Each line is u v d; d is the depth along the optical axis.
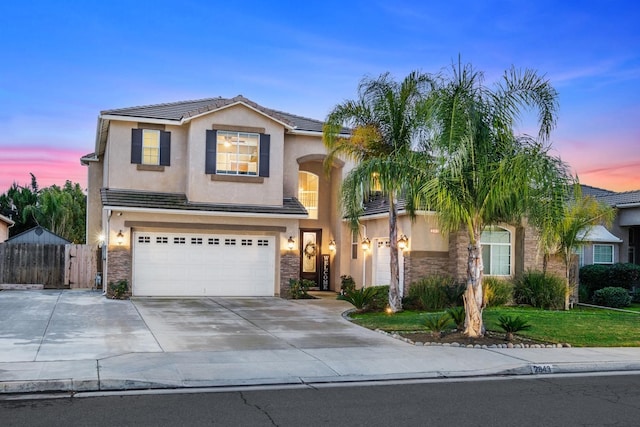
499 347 12.99
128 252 21.38
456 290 19.94
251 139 23.05
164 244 22.14
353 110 18.62
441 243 21.64
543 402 8.71
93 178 27.86
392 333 14.47
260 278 23.22
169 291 22.12
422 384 9.84
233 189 22.62
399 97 18.14
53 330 13.83
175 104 24.73
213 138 22.45
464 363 11.26
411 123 17.88
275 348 12.38
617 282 25.42
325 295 24.98
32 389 8.80
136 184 22.33
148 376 9.49
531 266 22.14
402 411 8.05
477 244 14.05
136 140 22.42
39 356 10.77
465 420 7.68
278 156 23.31
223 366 10.46
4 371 9.51
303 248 27.33
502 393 9.27
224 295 22.75
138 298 21.30
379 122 18.47
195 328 14.81
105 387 9.03
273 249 23.42
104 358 10.73
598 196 30.69
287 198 24.16
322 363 10.95
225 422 7.36
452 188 13.44
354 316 18.03
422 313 18.70
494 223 14.93
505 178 12.90
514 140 13.84
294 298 22.89
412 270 21.17
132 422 7.27
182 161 22.94
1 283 24.27
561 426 7.48
